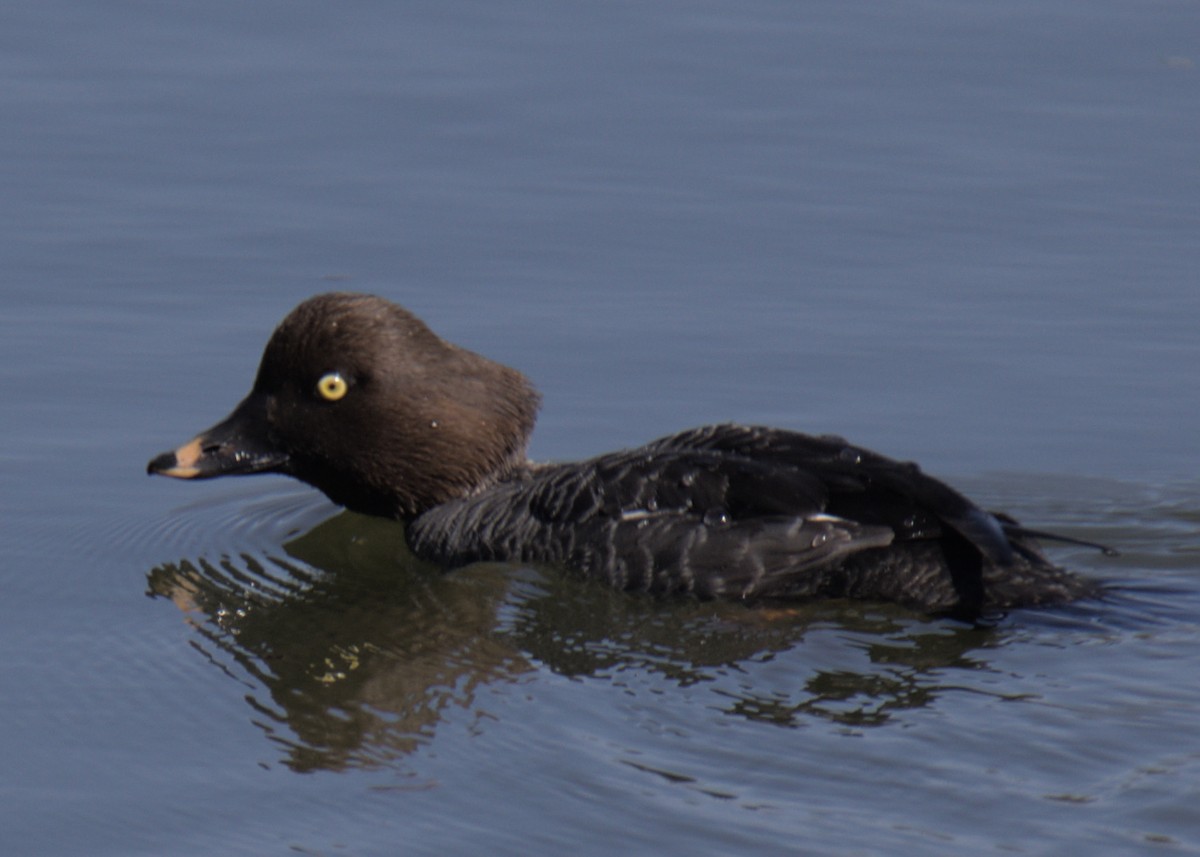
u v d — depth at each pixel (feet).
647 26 72.79
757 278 56.29
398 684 35.09
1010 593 36.65
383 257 57.21
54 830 29.96
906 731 31.94
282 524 45.01
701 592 37.22
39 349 51.85
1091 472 46.16
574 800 30.22
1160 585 38.60
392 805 30.45
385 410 41.78
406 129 65.05
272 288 55.31
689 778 30.68
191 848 29.43
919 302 54.85
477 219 59.57
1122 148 63.36
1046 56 69.92
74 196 60.39
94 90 67.21
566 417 49.34
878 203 60.44
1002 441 47.91
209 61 69.51
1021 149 63.57
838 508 36.83
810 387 50.65
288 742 32.86
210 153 63.26
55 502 45.03
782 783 30.42
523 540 39.55
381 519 45.21
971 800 29.73
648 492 38.17
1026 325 53.57
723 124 65.51
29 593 40.09
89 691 35.09
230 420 42.57
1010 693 33.24
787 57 70.18
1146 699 32.89
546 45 71.10
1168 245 57.47
